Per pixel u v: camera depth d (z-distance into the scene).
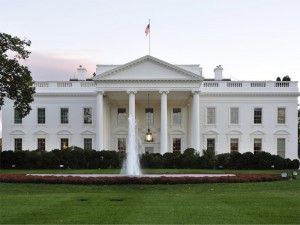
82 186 28.45
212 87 63.62
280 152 63.38
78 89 64.19
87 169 48.50
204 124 63.62
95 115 64.06
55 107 64.19
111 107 65.62
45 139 64.00
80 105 64.12
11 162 49.72
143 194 25.48
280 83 63.78
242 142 63.31
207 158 49.34
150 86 58.00
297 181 31.66
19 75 46.09
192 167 49.69
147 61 58.00
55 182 29.19
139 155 50.94
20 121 64.25
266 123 63.44
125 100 64.50
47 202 21.03
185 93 59.81
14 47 45.19
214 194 25.72
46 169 48.88
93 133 63.78
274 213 17.55
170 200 21.92
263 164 48.22
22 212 17.84
